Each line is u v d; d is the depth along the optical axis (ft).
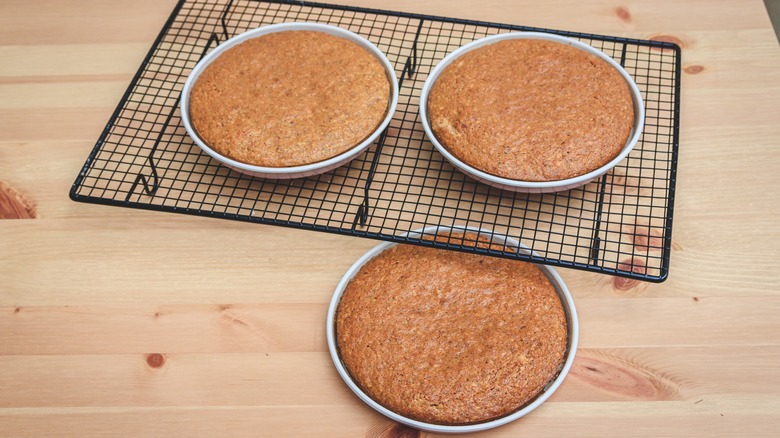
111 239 2.68
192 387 2.40
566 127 2.66
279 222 2.48
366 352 2.37
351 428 2.33
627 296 2.54
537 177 2.58
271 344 2.47
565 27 3.14
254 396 2.38
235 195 2.74
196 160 2.81
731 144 2.81
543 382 2.33
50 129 2.92
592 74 2.80
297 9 3.24
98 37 3.18
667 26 3.14
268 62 2.88
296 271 2.61
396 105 2.78
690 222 2.66
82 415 2.36
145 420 2.34
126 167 2.81
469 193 2.73
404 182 2.76
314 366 2.43
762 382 2.37
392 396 2.30
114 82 3.03
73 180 2.80
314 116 2.72
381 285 2.48
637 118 2.75
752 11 3.17
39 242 2.68
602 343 2.45
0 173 2.82
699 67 3.01
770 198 2.70
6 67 3.09
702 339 2.45
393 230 2.58
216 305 2.54
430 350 2.36
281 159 2.64
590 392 2.37
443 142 2.70
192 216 2.72
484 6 3.22
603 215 2.68
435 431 2.27
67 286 2.59
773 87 2.95
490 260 2.54
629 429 2.31
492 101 2.73
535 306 2.44
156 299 2.56
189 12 3.24
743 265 2.57
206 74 2.86
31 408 2.37
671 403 2.34
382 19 3.20
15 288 2.59
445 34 3.14
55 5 3.29
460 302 2.45
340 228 2.47
